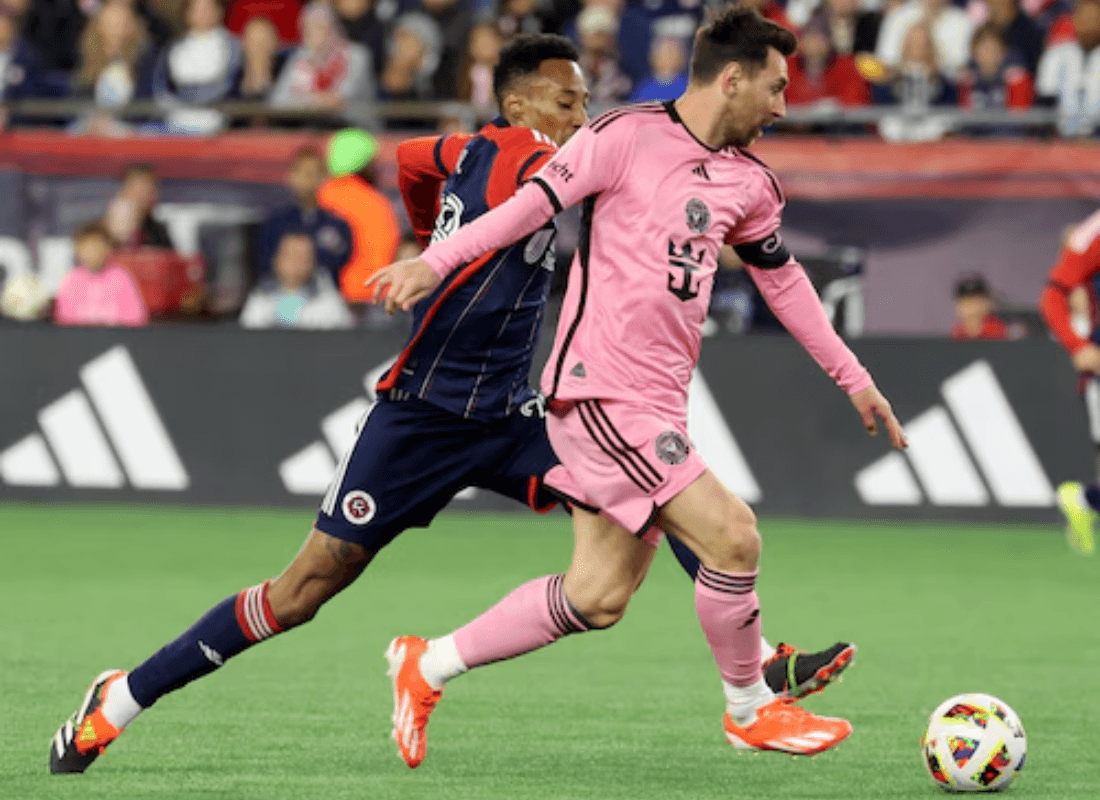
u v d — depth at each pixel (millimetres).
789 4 48469
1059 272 34344
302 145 43312
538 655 24766
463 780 16578
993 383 39969
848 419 40438
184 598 30203
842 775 17047
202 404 42812
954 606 30000
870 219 40844
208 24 50125
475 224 15547
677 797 15953
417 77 47250
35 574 32969
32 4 53844
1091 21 44969
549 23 48312
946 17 47969
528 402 17312
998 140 41156
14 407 43719
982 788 16125
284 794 15828
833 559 35594
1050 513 39969
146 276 43562
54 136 43938
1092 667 24125
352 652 24766
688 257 16109
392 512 16953
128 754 17703
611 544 16734
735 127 16156
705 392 41000
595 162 15844
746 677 16859
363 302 42906
